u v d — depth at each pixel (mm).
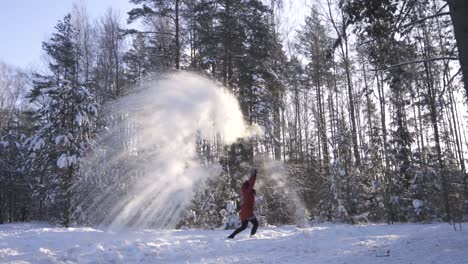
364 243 8438
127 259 6938
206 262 6633
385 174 19219
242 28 19000
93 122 20109
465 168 25875
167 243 8672
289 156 28484
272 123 20438
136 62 25641
